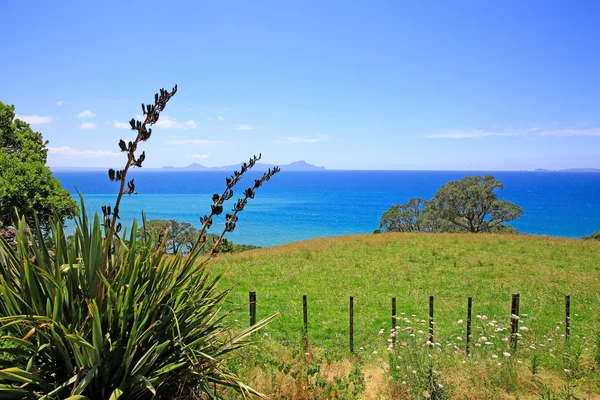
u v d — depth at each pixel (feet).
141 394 11.00
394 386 18.37
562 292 48.49
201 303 12.78
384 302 44.91
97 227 11.29
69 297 10.91
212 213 13.17
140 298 11.67
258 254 76.95
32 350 10.51
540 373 20.45
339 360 23.21
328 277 58.08
